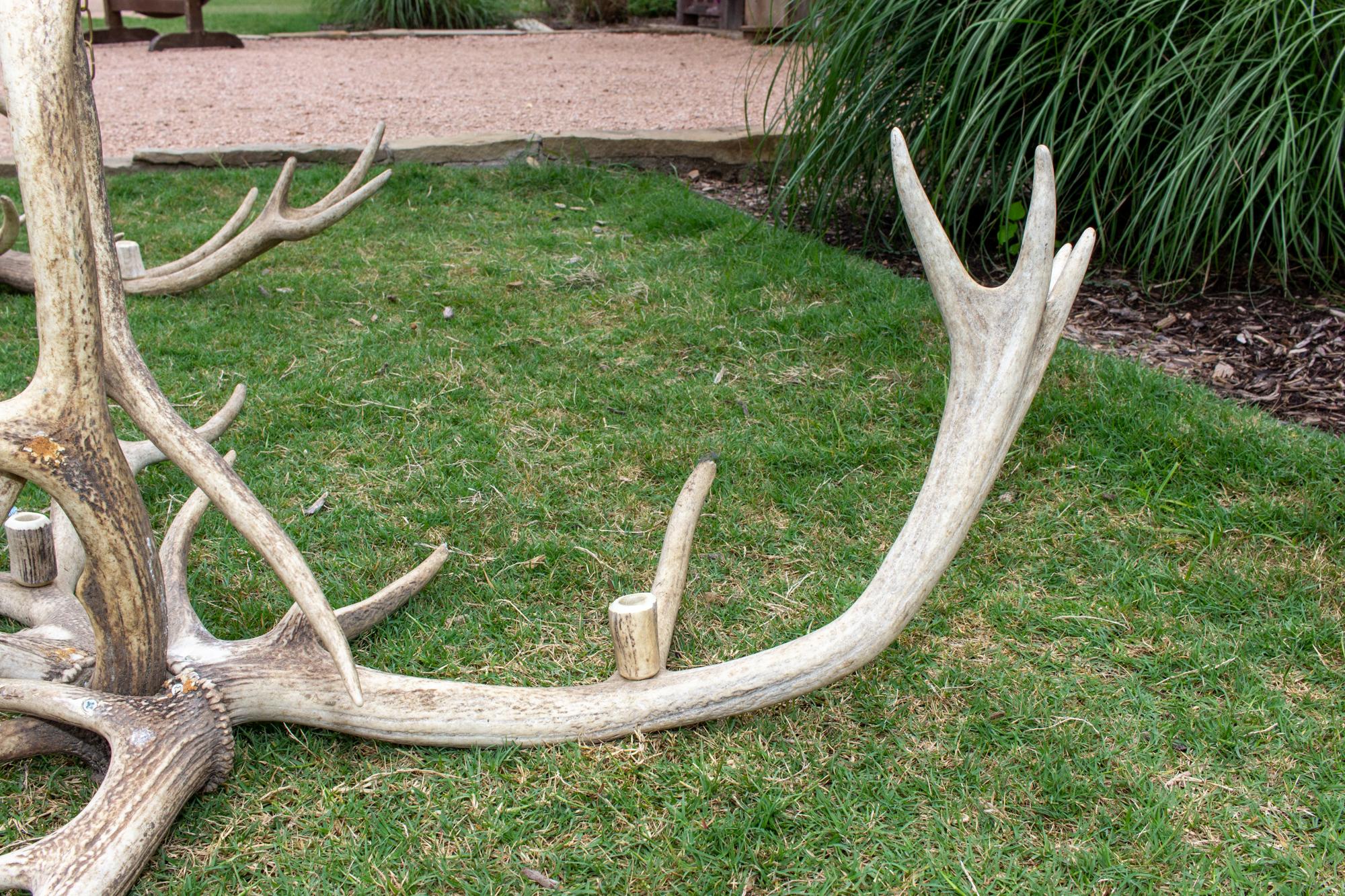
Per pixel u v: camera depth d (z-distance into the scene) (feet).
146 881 5.97
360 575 8.96
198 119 26.96
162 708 6.14
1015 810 6.48
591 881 6.00
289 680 6.72
